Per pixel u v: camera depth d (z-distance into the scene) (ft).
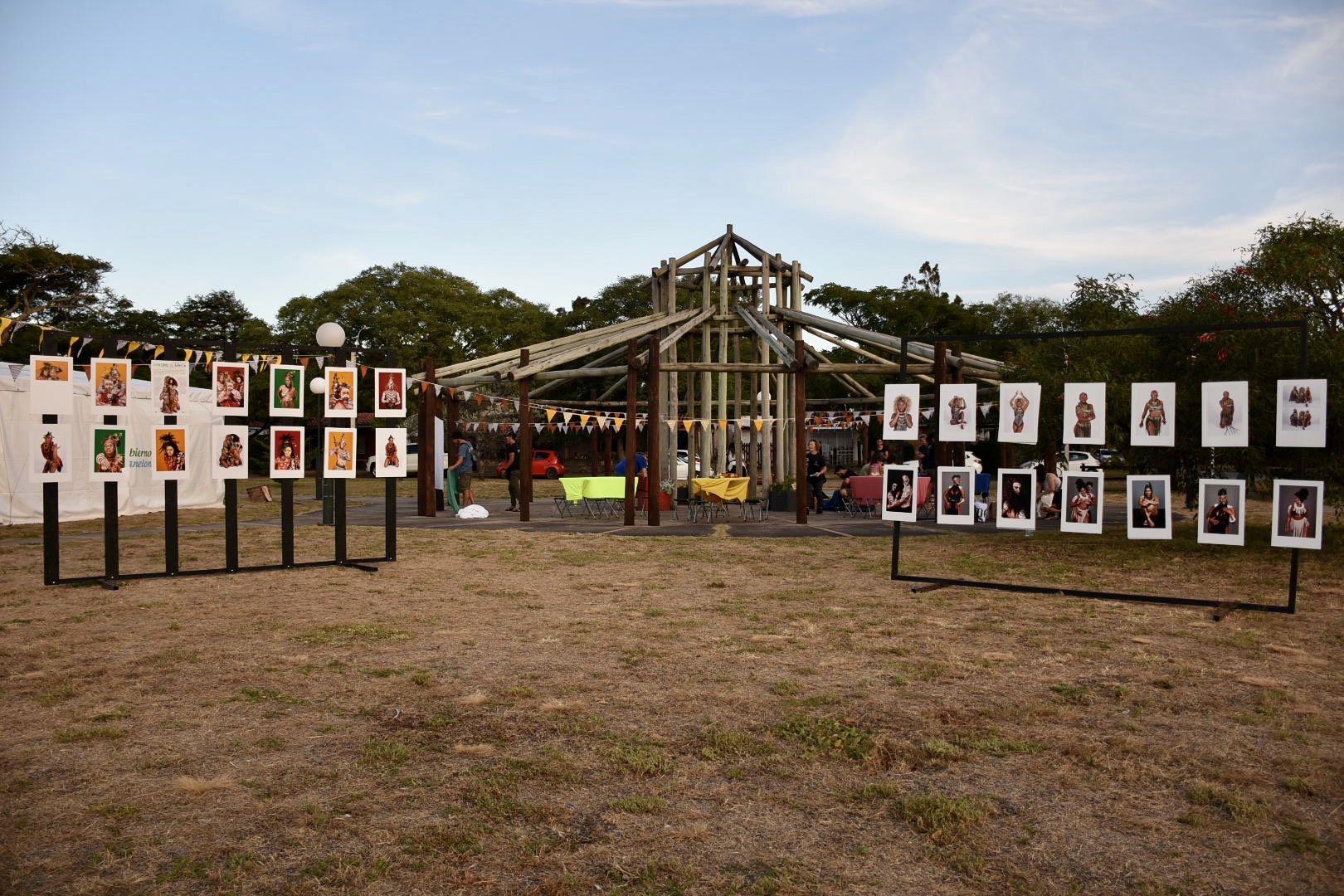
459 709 18.61
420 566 38.86
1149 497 29.66
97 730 17.13
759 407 84.58
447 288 150.20
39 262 130.72
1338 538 46.91
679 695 19.51
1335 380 39.63
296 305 146.10
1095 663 22.16
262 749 16.28
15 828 13.04
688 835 12.82
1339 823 13.20
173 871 11.75
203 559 40.83
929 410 71.36
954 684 20.26
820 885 11.37
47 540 32.83
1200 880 11.51
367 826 13.10
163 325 155.74
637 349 66.49
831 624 26.68
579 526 57.47
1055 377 52.90
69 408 32.60
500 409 127.54
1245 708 18.60
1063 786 14.62
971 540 49.55
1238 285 48.70
